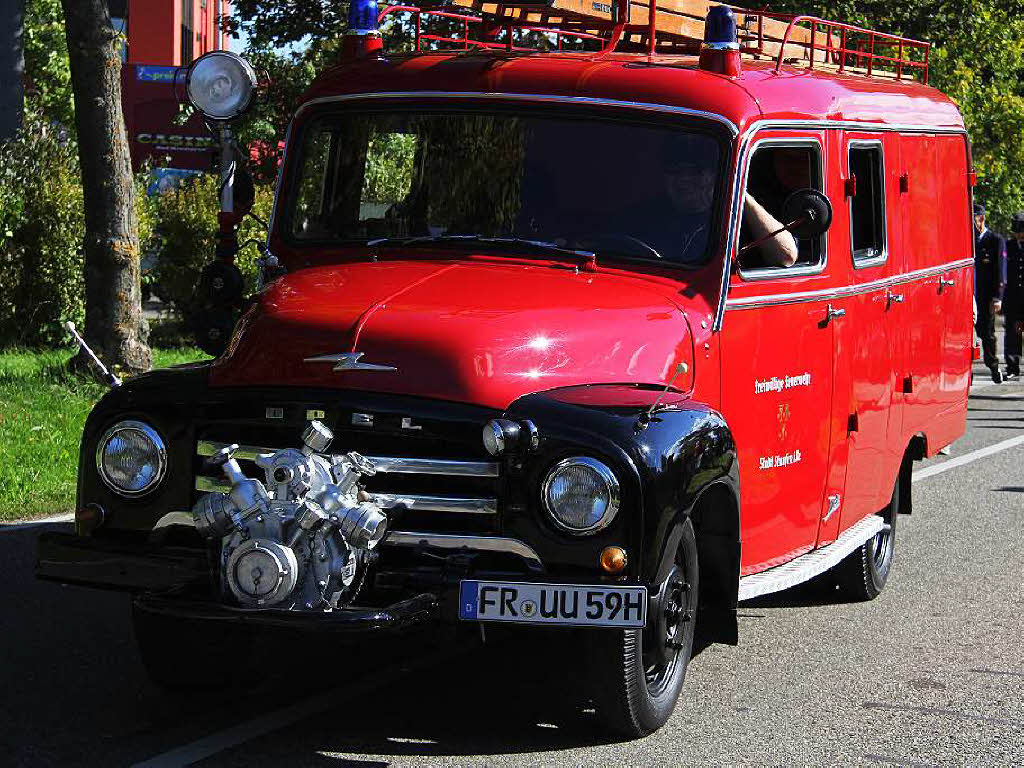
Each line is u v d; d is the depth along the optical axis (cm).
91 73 1512
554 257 611
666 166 621
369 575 502
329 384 517
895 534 943
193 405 528
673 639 563
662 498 501
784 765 539
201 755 520
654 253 610
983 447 1436
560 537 498
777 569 670
